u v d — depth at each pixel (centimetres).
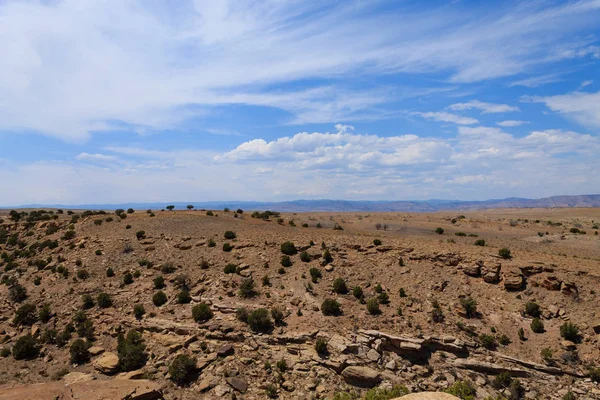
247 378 2795
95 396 1728
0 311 4172
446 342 3036
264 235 5559
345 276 4222
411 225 9488
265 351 3086
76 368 3103
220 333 3300
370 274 4225
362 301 3712
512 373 2789
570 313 3231
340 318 3416
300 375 2812
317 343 3003
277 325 3362
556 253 5169
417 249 4534
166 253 5219
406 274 4150
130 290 4269
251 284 3972
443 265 4219
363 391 2655
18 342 3347
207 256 4962
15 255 5950
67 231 6494
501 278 3819
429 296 3734
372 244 4903
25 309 3934
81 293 4331
